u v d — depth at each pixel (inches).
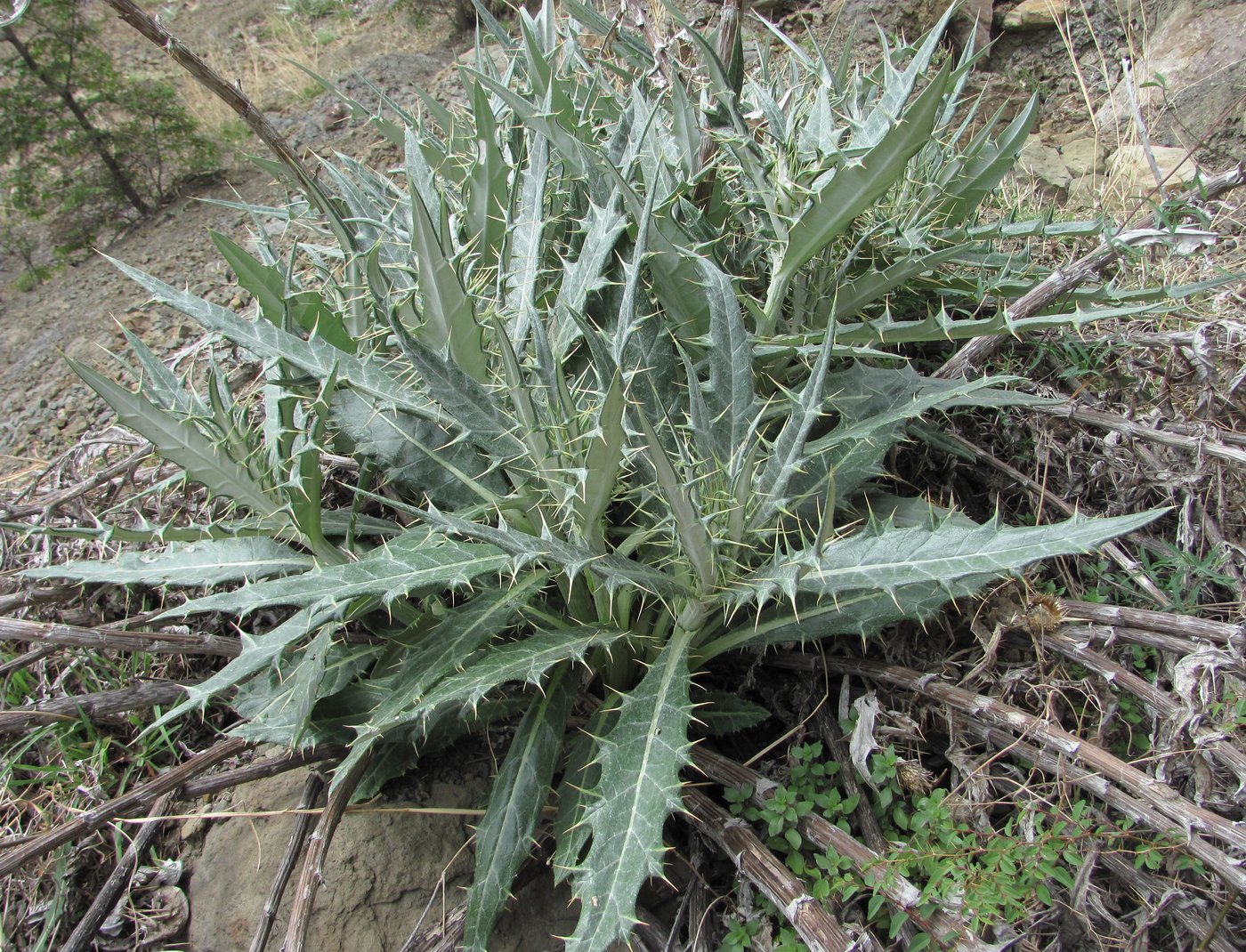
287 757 34.9
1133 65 66.9
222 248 35.0
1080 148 66.1
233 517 45.6
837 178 31.7
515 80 49.0
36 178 77.3
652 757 29.1
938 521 36.1
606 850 27.5
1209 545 38.4
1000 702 32.1
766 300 37.3
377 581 28.3
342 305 37.8
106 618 43.4
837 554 30.1
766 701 38.0
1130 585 37.7
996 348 42.0
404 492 41.9
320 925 33.8
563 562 28.2
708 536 28.9
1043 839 29.1
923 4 70.1
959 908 27.7
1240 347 42.9
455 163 43.1
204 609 27.2
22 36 73.1
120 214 80.7
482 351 33.3
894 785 33.1
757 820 33.6
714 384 32.7
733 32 41.1
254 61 95.2
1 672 38.5
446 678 32.4
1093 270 36.9
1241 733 31.3
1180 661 29.8
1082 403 41.6
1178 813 26.9
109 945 35.9
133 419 33.1
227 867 36.2
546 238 40.6
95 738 39.9
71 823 32.0
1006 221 47.7
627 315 30.2
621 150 39.1
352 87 85.2
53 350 64.8
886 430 35.4
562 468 30.5
